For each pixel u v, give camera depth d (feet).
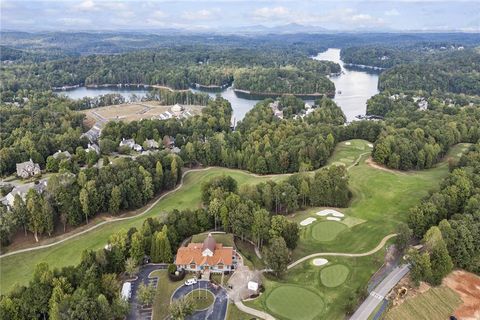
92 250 332.60
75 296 254.88
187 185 545.85
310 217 420.77
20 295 269.44
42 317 263.90
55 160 577.43
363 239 376.27
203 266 320.09
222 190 426.51
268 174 588.09
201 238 366.84
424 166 581.12
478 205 377.09
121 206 457.68
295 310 281.13
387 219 409.90
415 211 378.73
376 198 458.91
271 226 352.69
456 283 318.86
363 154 629.92
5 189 490.90
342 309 282.97
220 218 384.27
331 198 446.19
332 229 395.34
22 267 355.97
